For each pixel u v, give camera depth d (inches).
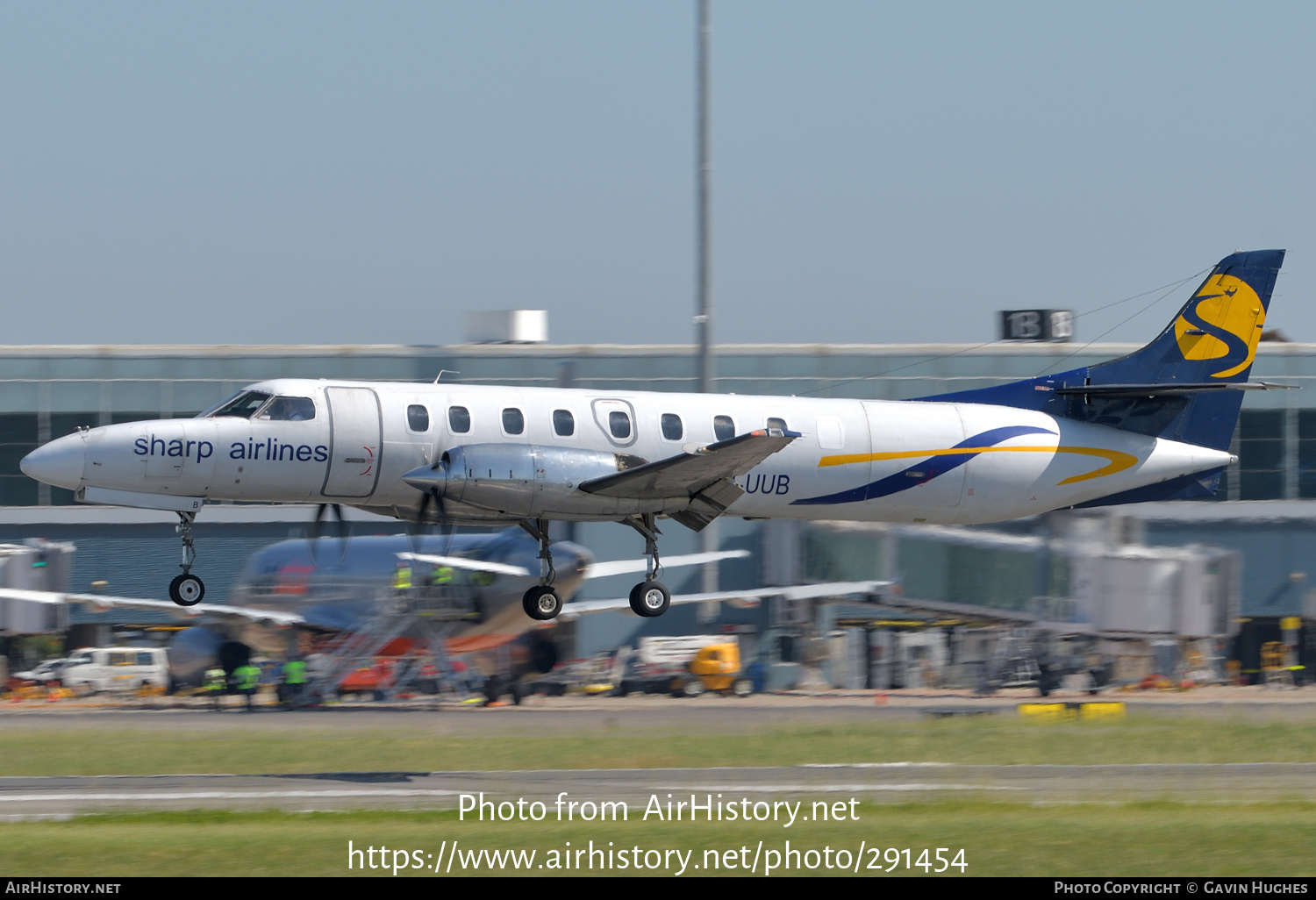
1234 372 4274.1
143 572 6013.8
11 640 5570.9
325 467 3361.2
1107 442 4143.7
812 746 3442.4
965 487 3969.0
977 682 5531.5
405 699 4635.8
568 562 4761.3
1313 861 2126.0
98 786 2869.1
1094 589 5428.2
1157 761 3329.2
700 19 4938.5
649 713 4178.2
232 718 3981.3
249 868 2026.3
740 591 5915.4
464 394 3496.6
